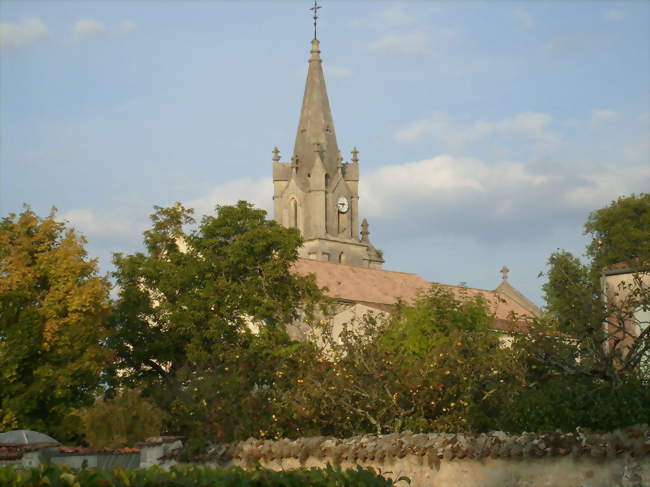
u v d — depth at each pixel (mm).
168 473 11227
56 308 36500
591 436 15656
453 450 17281
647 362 21016
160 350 46812
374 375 27453
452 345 28562
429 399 27203
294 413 27953
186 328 45812
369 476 12023
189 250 50562
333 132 120938
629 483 14945
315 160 117312
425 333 35000
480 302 38250
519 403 20797
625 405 18938
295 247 50250
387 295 71125
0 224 39375
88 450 20438
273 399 29609
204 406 30141
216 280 48625
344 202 118812
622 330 21312
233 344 43969
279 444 21047
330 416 28375
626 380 20141
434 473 17578
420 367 27938
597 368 20234
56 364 36188
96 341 38219
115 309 47344
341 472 12031
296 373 30922
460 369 27125
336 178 118250
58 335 36156
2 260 37812
